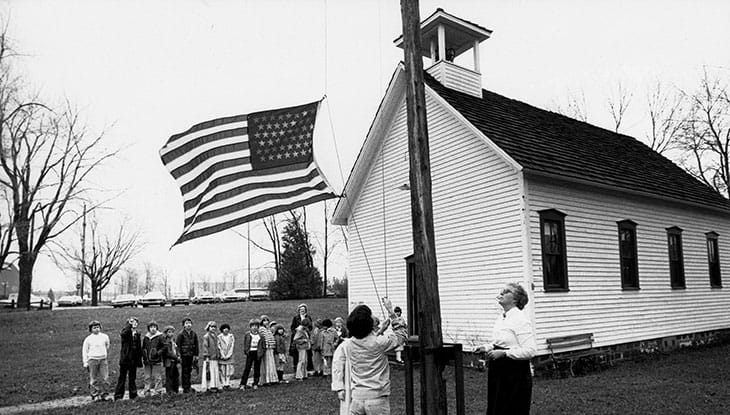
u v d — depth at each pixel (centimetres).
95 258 6106
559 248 1596
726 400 1080
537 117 2152
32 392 1450
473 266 1641
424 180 679
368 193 2080
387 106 1933
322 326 1659
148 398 1315
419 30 713
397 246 1923
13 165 3891
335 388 651
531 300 1467
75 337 2631
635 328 1791
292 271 4791
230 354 1434
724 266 2314
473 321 1627
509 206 1539
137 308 3975
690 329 2042
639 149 2528
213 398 1286
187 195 1041
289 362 1955
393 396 1227
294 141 1009
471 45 2188
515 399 652
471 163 1669
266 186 998
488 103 1995
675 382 1306
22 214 4012
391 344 620
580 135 2197
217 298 5725
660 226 2002
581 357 1548
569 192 1652
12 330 2850
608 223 1772
